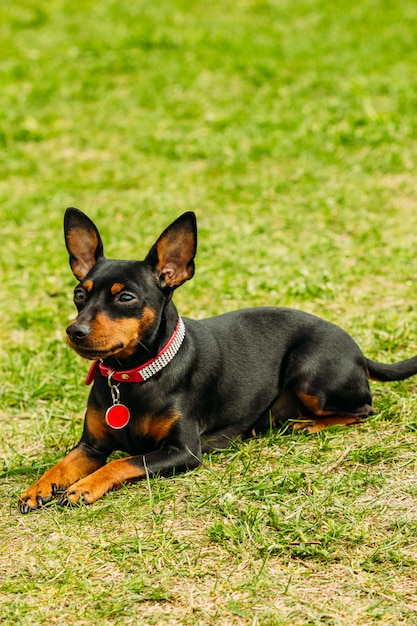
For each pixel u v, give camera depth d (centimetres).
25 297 1044
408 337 848
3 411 780
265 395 684
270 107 1677
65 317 970
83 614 462
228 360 670
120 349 590
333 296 966
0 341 933
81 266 657
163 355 616
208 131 1597
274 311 714
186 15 2319
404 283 1000
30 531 554
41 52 2092
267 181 1353
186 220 616
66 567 506
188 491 585
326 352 683
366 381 697
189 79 1856
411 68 1836
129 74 1933
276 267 1056
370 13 2239
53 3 2431
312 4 2344
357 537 518
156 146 1543
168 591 479
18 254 1157
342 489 573
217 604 466
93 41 2117
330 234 1162
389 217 1209
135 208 1284
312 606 460
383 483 582
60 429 730
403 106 1625
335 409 685
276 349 693
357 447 642
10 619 461
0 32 2259
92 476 588
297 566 498
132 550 518
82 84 1877
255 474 610
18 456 673
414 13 2208
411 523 531
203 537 532
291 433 676
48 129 1678
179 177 1410
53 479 600
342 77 1814
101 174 1455
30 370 848
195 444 625
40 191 1386
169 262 623
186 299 996
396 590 472
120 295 595
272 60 1927
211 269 1059
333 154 1448
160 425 618
